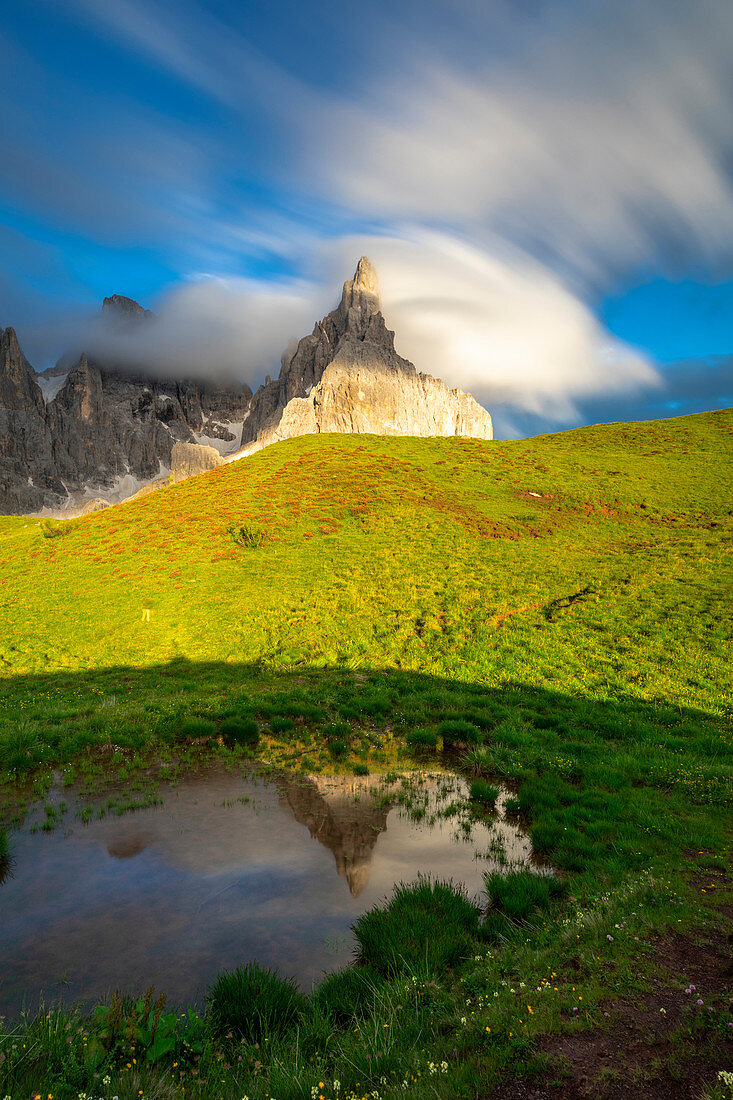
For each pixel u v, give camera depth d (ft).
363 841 38.93
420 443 276.21
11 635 124.98
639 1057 16.61
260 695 77.77
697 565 130.21
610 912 27.04
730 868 32.58
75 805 44.32
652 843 36.99
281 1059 18.75
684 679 79.66
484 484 214.07
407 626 109.09
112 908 29.96
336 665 96.37
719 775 48.96
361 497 199.21
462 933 27.02
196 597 134.92
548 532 168.45
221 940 27.22
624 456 244.01
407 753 58.54
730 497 187.52
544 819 41.50
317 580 138.41
